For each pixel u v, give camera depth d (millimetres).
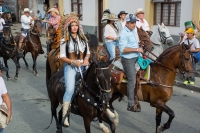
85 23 18188
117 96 6398
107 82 4344
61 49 4824
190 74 5234
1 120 4020
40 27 11078
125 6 14562
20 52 11484
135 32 5684
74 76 4945
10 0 30312
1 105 4047
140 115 7129
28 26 12484
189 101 8117
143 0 13344
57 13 8328
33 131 6242
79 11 19047
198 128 6359
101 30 17172
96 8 17000
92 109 4805
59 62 7676
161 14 13008
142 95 5777
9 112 4133
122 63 5734
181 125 6508
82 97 4809
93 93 4734
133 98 5703
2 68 4129
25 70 12047
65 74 4957
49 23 8320
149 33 8336
